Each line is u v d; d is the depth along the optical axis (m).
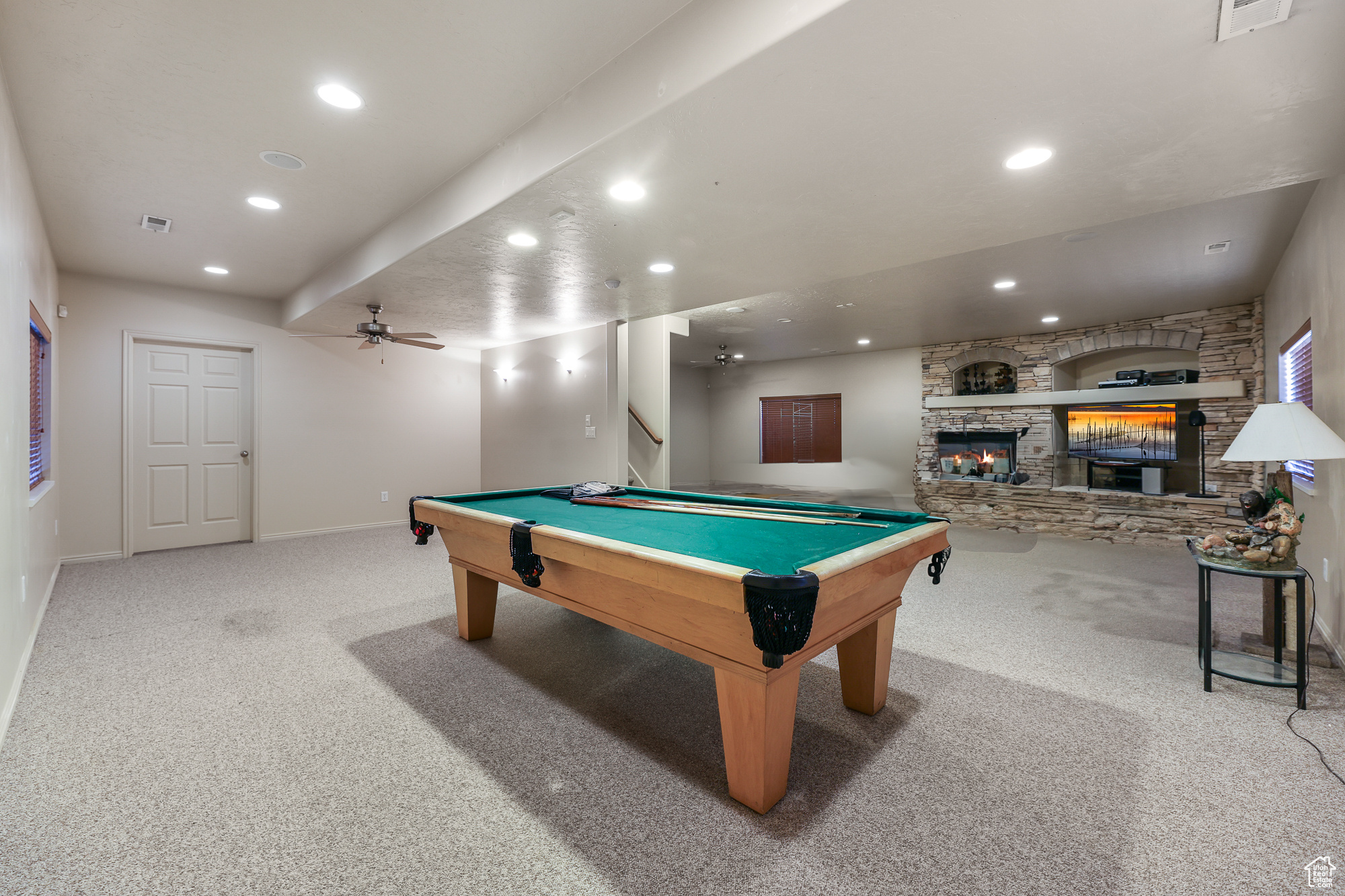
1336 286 2.79
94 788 1.80
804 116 1.95
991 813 1.68
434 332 6.18
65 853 1.51
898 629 3.26
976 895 1.37
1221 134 2.04
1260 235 3.71
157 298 5.15
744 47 1.66
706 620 1.75
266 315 5.78
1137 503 5.79
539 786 1.83
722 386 10.82
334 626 3.32
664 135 2.07
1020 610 3.59
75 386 4.77
